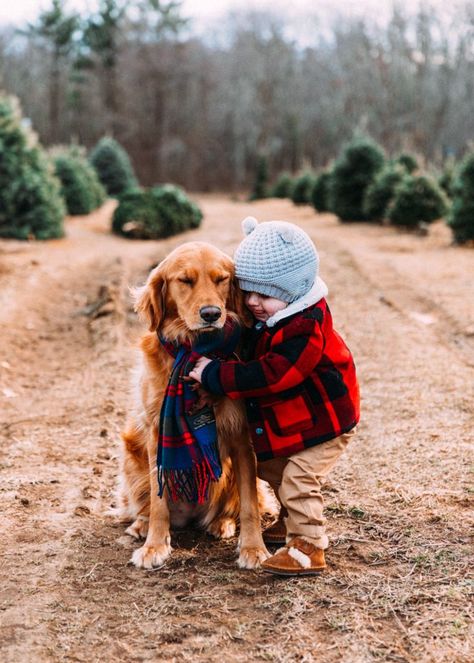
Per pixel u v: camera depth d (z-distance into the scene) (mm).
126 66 62312
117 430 5406
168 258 3326
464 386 5961
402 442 4891
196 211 17625
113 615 2965
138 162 65125
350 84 64750
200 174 67625
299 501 3219
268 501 3936
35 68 63875
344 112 65312
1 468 4664
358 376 6520
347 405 3250
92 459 4855
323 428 3195
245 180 68562
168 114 65938
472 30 59219
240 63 69375
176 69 65125
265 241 3191
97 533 3771
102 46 59031
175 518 3789
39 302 9875
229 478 3680
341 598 3020
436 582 3121
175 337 3301
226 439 3420
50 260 12633
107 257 13203
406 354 7035
